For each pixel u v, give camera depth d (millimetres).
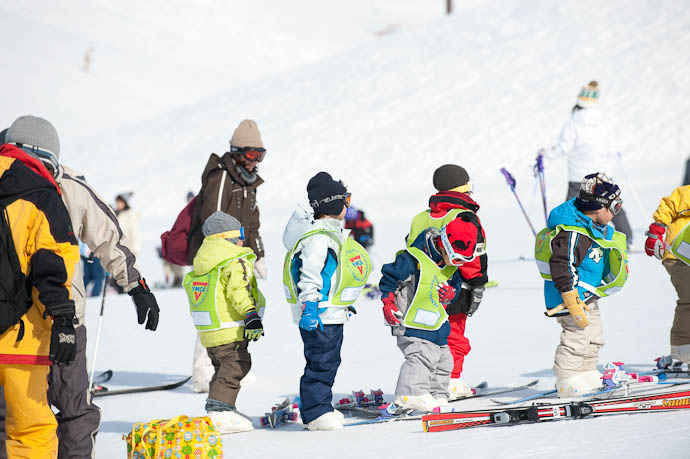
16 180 6949
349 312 9914
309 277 9578
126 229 29656
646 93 75375
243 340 10164
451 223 9969
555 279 10008
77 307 8062
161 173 78062
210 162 12922
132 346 17828
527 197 52062
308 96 95125
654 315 15820
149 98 138250
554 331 15398
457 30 103688
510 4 108250
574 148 24891
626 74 80062
